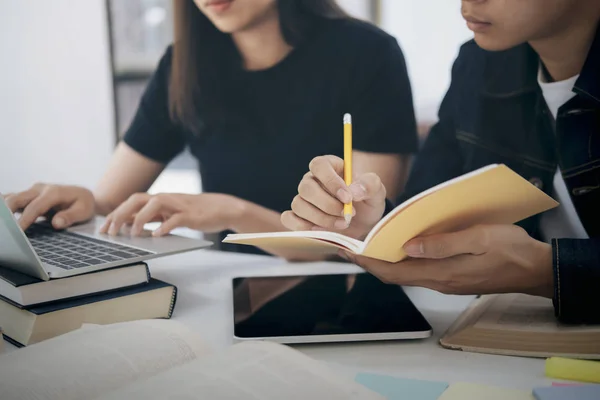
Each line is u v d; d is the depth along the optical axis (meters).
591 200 1.23
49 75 2.04
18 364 0.53
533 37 1.30
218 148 1.73
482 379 0.61
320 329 0.70
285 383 0.47
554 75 1.30
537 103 1.32
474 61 1.41
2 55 2.05
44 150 2.10
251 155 1.71
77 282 0.73
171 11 1.85
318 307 0.78
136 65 1.95
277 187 1.70
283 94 1.65
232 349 0.53
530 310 0.75
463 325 0.71
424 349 0.69
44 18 1.99
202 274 1.03
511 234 0.72
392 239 0.66
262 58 1.65
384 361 0.65
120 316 0.75
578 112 1.22
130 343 0.57
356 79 1.61
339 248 0.73
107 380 0.52
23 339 0.69
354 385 0.48
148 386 0.47
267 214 1.47
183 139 1.77
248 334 0.69
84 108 2.03
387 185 1.61
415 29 1.71
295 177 1.68
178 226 1.18
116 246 0.90
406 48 1.71
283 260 1.12
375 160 1.61
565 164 1.25
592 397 0.53
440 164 1.48
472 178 0.59
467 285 0.75
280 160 1.68
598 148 1.21
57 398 0.49
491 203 0.67
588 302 0.69
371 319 0.74
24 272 0.75
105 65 1.98
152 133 1.77
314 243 0.71
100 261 0.77
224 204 1.36
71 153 2.07
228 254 1.18
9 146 2.12
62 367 0.52
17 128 2.11
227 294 0.91
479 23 1.36
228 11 1.62
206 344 0.60
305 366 0.50
